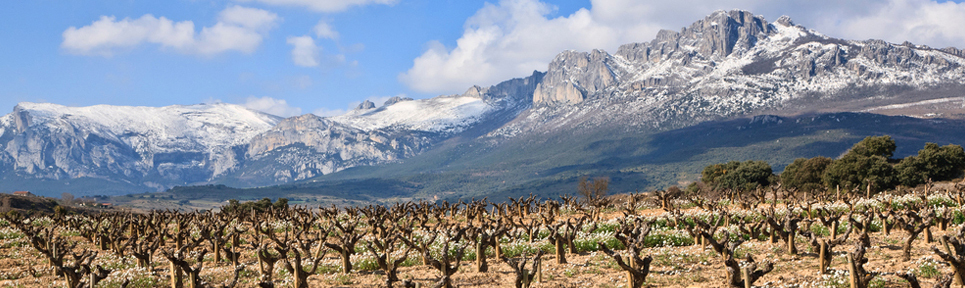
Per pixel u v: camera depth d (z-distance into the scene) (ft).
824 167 279.49
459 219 152.97
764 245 80.48
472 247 84.48
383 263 62.08
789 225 73.26
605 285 61.16
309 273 62.18
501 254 80.43
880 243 78.38
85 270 61.21
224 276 74.38
